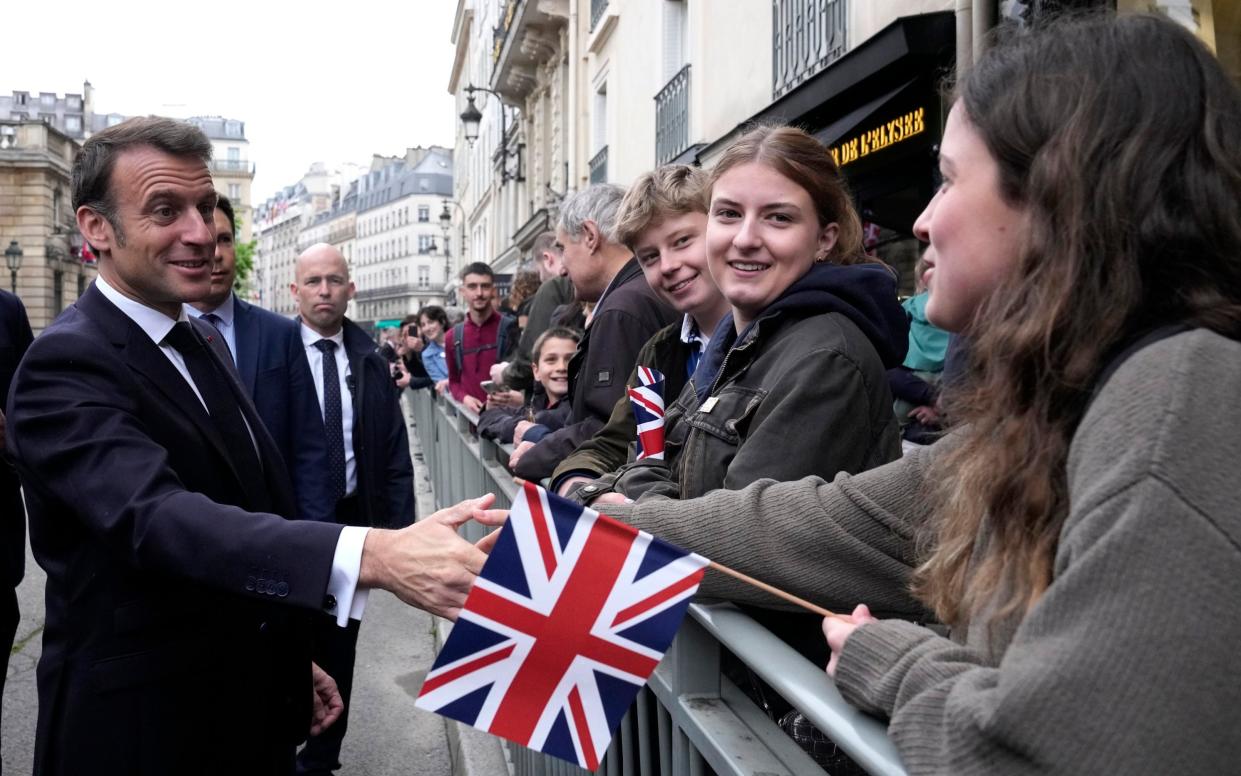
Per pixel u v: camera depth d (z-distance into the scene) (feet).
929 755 2.73
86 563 5.50
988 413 3.10
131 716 5.41
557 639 4.01
